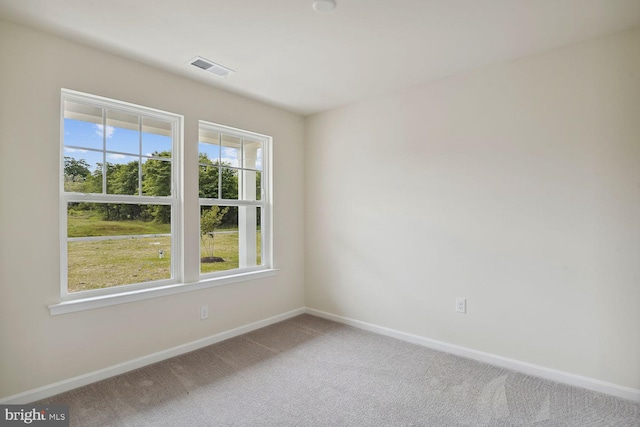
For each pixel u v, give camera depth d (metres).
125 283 2.64
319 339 3.22
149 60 2.61
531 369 2.52
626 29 2.17
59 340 2.25
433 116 3.02
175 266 2.92
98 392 2.26
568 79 2.38
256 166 3.67
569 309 2.38
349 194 3.64
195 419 1.98
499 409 2.08
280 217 3.79
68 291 2.37
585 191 2.32
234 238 3.46
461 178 2.87
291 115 3.91
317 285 3.95
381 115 3.37
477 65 2.71
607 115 2.24
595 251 2.29
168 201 2.88
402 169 3.23
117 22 2.09
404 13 2.00
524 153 2.56
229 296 3.26
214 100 3.14
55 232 2.24
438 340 3.00
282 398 2.20
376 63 2.67
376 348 3.01
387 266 3.34
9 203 2.07
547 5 1.92
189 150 2.96
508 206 2.63
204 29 2.18
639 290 2.15
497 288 2.69
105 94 2.46
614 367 2.22
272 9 1.96
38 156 2.17
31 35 2.15
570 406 2.10
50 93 2.22
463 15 2.02
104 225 2.54
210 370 2.59
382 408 2.10
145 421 1.96
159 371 2.57
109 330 2.47
